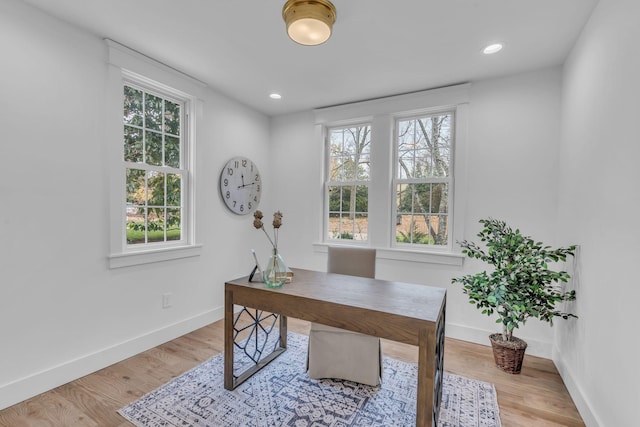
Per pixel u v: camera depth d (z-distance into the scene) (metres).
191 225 2.91
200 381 2.05
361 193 3.41
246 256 3.55
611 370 1.44
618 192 1.42
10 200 1.76
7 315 1.76
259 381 2.06
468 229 2.79
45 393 1.90
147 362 2.31
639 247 1.23
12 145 1.76
